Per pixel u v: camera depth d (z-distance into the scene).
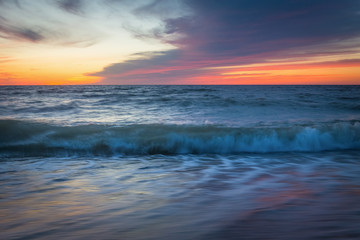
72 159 5.18
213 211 2.06
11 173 3.88
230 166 4.38
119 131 6.71
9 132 6.34
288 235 1.50
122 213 2.09
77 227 1.81
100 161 4.96
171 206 2.25
